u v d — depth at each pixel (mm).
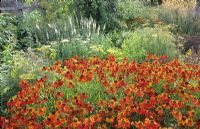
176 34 11516
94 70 6246
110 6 11164
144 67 6320
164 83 6094
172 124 5262
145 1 15484
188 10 12984
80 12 11000
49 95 5969
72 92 5910
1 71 7180
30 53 8180
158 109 5195
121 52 8461
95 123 5152
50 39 9852
